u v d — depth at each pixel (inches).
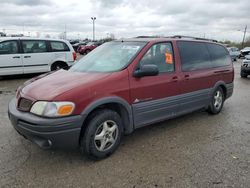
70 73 164.7
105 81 144.6
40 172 132.5
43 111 127.1
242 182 125.2
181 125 205.3
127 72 154.6
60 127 127.4
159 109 172.9
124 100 151.0
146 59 166.2
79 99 132.6
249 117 231.0
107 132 146.2
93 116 140.4
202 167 139.1
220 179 127.6
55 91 133.2
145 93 161.9
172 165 141.1
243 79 514.0
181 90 187.3
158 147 163.6
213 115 233.9
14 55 401.7
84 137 138.6
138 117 161.5
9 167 136.4
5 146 160.6
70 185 122.2
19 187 119.9
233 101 296.7
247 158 150.2
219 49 235.9
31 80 166.2
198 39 216.4
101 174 131.6
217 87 226.8
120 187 121.1
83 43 1604.3
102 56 178.1
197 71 202.1
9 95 308.5
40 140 130.9
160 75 172.1
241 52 1378.0
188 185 122.6
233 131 194.7
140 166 139.8
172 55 184.2
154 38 184.7
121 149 159.8
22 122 133.0
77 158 147.4
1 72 396.8
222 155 153.6
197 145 167.6
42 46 424.8
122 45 180.1
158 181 125.9
